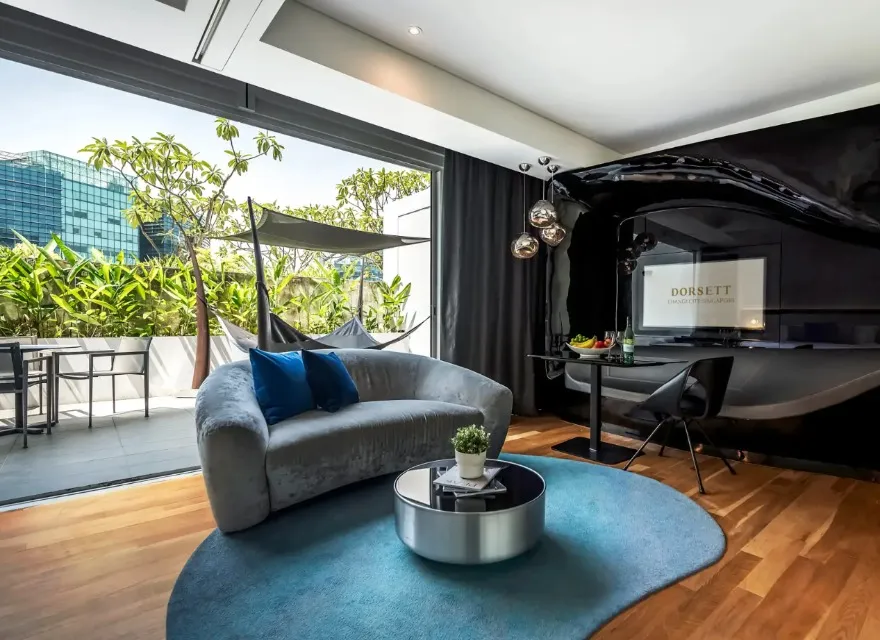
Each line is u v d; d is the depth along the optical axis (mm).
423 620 1467
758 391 3283
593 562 1822
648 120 3848
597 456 3305
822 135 2992
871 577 1744
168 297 3332
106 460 2932
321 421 2445
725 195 3451
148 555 1878
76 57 2486
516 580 1693
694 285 3670
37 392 3068
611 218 4188
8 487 2498
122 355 3246
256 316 3391
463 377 3104
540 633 1409
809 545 1994
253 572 1741
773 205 3229
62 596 1600
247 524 2076
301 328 3885
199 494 2529
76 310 3039
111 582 1684
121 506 2363
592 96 3426
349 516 2230
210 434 1989
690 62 2928
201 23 2229
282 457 2152
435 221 4320
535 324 4762
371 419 2514
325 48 2576
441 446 2725
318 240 3777
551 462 3135
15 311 2799
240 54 2479
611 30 2602
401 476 2082
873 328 2852
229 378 2523
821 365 3037
